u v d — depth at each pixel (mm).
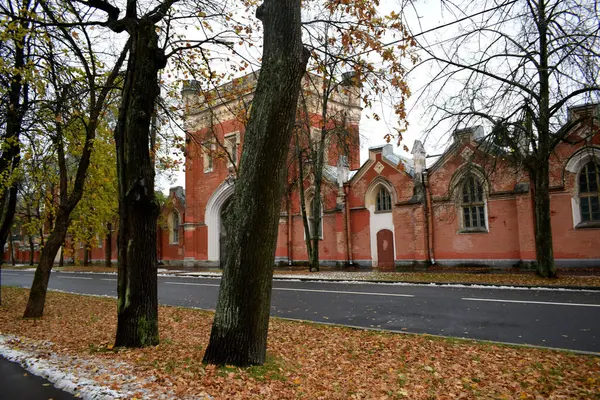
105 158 14688
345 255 28906
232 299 5688
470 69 15148
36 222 20250
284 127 5648
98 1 8383
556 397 4824
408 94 8367
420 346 7469
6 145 11367
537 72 15258
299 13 5801
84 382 5129
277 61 5637
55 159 13961
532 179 18328
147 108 7527
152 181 7547
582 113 17719
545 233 17344
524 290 14586
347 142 26469
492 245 22906
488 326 9125
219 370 5375
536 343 7633
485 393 5070
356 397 4977
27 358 6574
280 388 5082
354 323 10156
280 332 9047
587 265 19875
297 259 31984
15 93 12102
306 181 31344
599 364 6000
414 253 25516
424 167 25750
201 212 37875
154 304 7559
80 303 14953
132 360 6266
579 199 20344
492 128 16750
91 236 18516
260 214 5613
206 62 10984
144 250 7465
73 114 11398
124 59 11008
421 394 5098
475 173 23312
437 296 13773
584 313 9906
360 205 28516
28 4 10883
